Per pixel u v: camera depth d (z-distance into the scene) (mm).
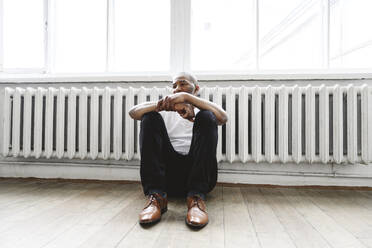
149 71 1896
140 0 2006
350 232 902
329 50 1806
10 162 1853
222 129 1695
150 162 1069
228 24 2000
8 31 1989
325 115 1531
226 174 1705
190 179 1062
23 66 1979
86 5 1979
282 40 1902
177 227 936
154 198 1026
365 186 1609
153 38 1986
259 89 1577
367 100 1497
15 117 1724
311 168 1652
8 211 1106
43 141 1796
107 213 1087
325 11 1820
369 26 1804
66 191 1483
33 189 1528
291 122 1642
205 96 1609
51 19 1976
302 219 1037
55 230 897
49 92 1712
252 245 792
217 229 922
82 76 1814
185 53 1850
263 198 1368
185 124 1354
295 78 1677
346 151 1578
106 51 1941
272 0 1892
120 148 1661
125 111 1694
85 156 1692
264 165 1685
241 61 1953
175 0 1859
